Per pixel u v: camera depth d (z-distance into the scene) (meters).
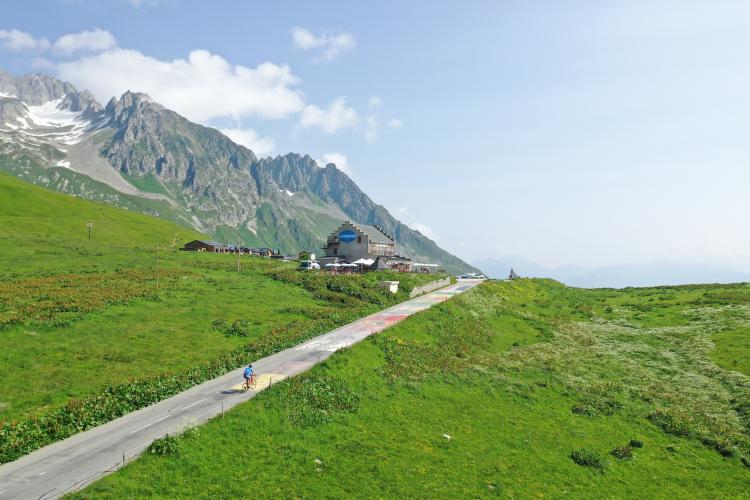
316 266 129.12
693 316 82.56
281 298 78.38
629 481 31.89
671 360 60.97
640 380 53.41
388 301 83.19
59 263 93.62
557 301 102.44
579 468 32.78
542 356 59.66
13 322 50.38
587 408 43.81
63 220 174.75
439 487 27.78
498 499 27.42
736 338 67.12
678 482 32.44
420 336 59.03
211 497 23.81
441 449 32.59
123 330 52.56
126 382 37.75
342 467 28.47
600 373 55.06
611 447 36.97
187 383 39.50
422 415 37.75
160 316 59.97
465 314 74.44
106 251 117.31
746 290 102.50
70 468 25.31
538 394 46.59
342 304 78.06
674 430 40.91
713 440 38.81
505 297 96.12
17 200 194.00
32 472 24.88
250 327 59.12
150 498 23.02
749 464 35.50
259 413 32.72
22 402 33.09
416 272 131.12
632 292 120.00
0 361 40.12
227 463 26.92
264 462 27.62
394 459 30.19
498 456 32.91
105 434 29.83
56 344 45.78
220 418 31.53
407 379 44.66
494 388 46.50
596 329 78.75
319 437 31.67
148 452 26.84
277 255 192.50
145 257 113.25
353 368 43.84
